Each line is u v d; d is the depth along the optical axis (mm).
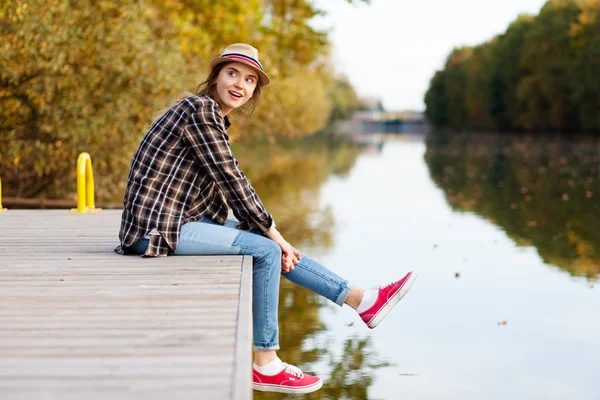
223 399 2033
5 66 8562
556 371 4441
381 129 119500
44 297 3070
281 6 16047
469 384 4238
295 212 12000
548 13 47625
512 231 9852
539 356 4707
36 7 8570
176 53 11273
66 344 2492
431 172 21891
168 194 3561
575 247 8500
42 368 2271
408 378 4344
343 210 12328
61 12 9141
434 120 99500
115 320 2756
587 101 43844
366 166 24859
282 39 16172
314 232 9797
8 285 3270
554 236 9352
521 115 54250
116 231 4879
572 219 10961
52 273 3486
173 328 2656
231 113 3955
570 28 45781
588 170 21266
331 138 66938
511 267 7426
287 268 3553
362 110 126000
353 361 4652
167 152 3514
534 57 49000
